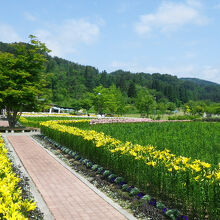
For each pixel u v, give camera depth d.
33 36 23.14
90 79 143.62
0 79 21.05
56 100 98.69
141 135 15.15
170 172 5.38
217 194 4.24
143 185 6.30
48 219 4.82
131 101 110.12
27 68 23.16
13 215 2.51
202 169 5.11
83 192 6.53
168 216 4.95
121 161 7.27
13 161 9.73
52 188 6.76
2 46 128.12
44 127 17.31
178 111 121.25
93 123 27.30
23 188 6.14
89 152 9.59
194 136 14.97
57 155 11.39
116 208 5.48
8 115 23.38
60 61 198.75
